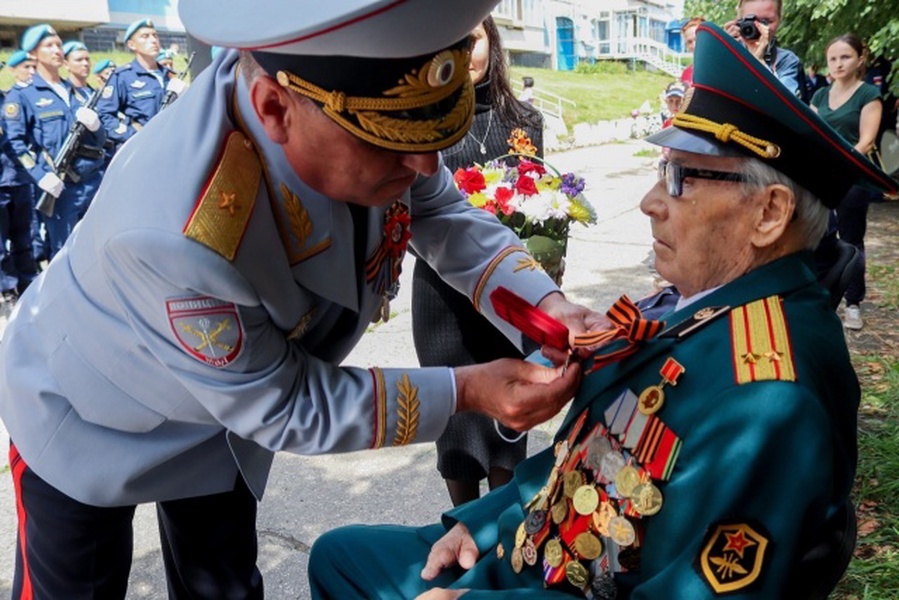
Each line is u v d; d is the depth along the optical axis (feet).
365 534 5.62
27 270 21.12
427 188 5.83
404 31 3.55
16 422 5.33
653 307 6.28
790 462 3.83
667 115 13.10
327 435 4.64
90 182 21.68
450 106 3.98
